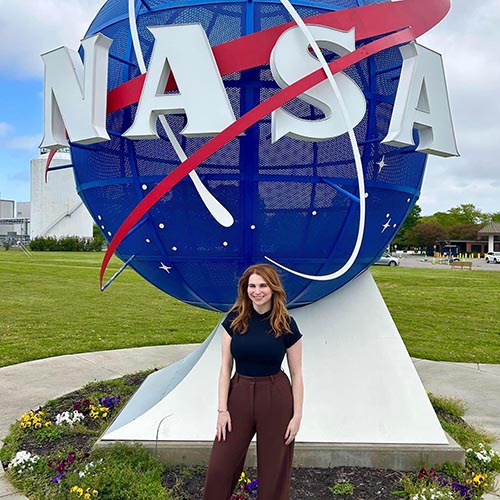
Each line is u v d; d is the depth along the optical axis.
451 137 5.16
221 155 4.64
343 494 4.78
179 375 6.36
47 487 4.82
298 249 4.98
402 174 5.32
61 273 30.88
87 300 19.53
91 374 8.97
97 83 4.65
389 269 41.84
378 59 4.93
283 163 4.66
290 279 5.21
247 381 3.75
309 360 5.73
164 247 5.13
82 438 5.89
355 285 5.99
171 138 4.59
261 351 3.69
